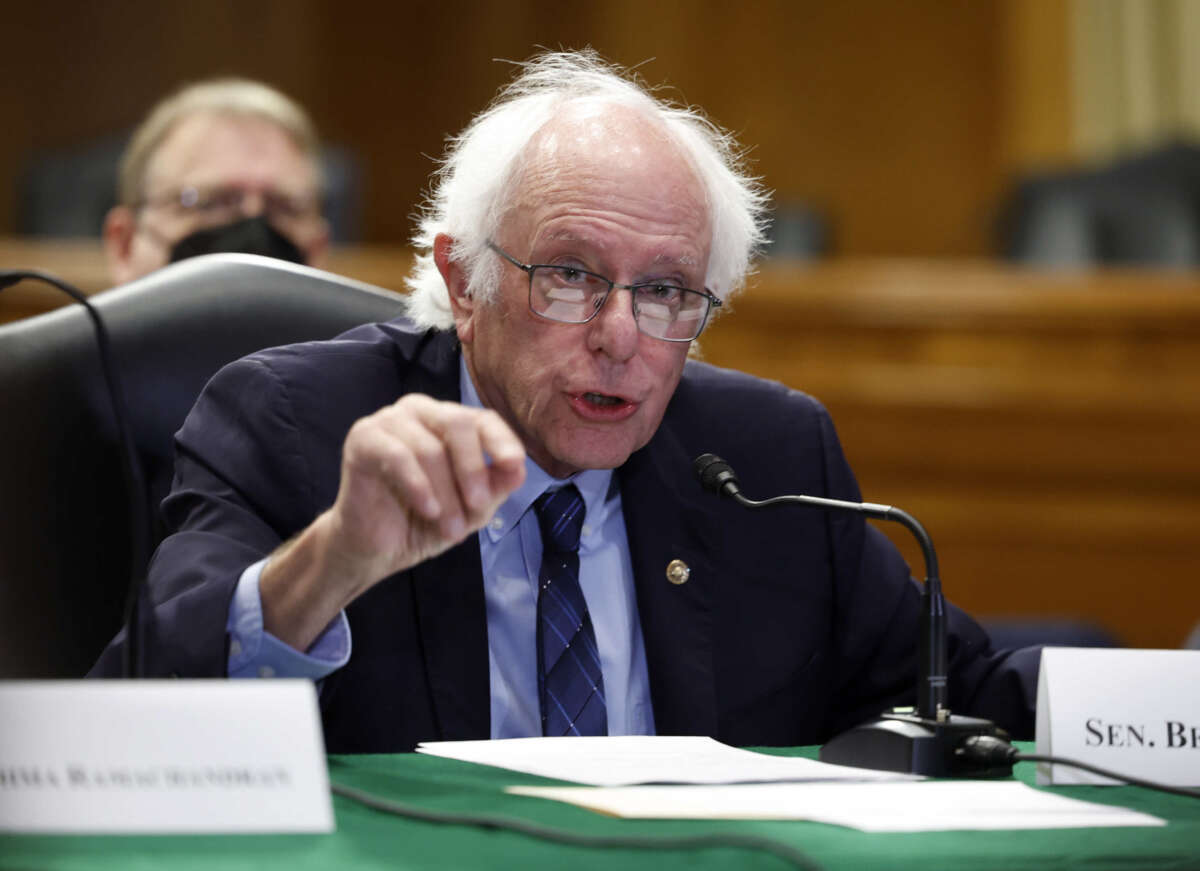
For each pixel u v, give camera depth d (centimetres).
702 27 1201
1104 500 671
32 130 1178
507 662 297
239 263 365
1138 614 670
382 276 668
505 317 289
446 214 307
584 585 309
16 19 1174
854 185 1194
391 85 1206
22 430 330
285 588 231
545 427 288
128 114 1187
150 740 176
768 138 1198
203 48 1193
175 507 297
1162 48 1127
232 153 500
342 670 285
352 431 213
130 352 345
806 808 193
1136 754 232
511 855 164
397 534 219
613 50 1205
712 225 299
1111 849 176
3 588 322
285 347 317
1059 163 1154
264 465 294
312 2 1200
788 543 324
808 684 319
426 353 322
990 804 201
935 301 670
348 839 172
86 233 806
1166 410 664
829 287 672
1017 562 673
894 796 204
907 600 334
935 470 677
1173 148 832
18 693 178
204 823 174
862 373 676
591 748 242
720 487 270
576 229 281
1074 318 667
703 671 305
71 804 175
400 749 285
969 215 1182
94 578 336
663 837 170
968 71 1180
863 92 1191
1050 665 235
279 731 177
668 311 287
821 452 336
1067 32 1152
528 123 294
